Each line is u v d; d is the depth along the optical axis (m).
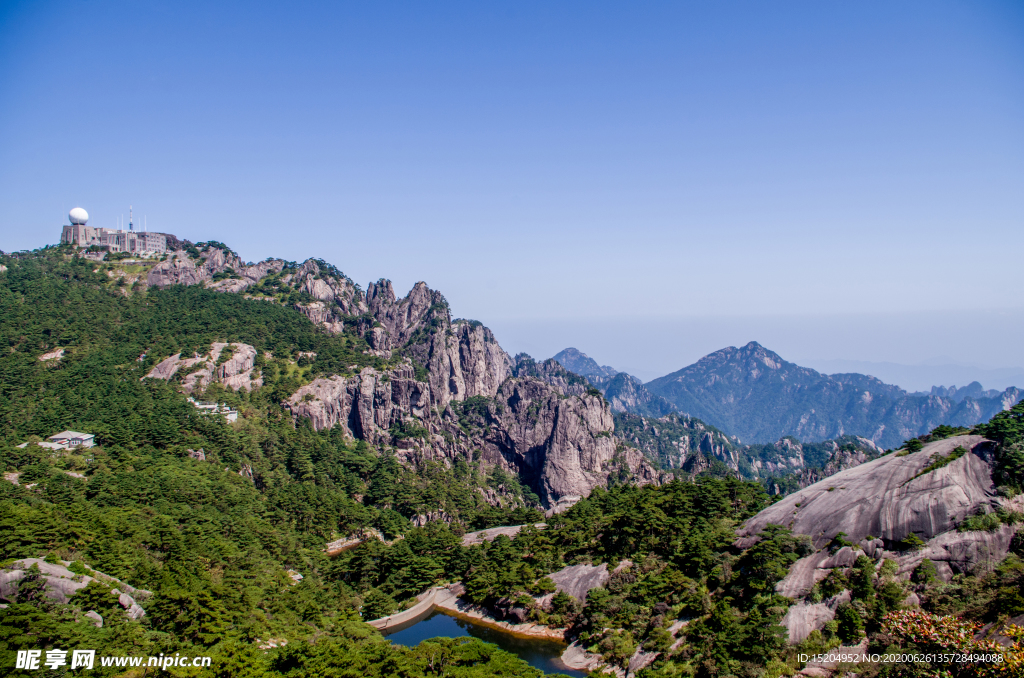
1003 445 130.62
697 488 195.25
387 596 165.75
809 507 144.88
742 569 137.38
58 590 110.19
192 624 116.12
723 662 111.81
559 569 171.75
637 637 133.62
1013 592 101.88
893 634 104.81
